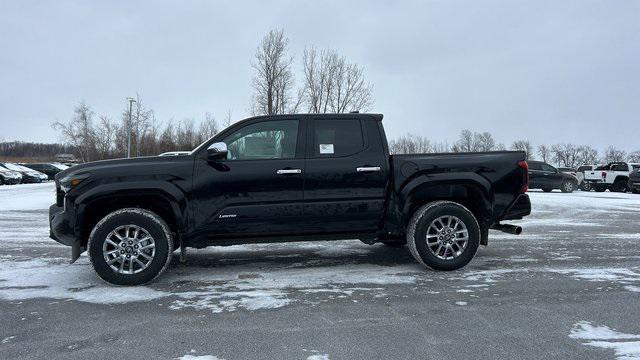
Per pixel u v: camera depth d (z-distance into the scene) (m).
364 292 4.86
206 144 5.37
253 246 7.47
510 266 6.04
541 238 8.41
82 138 39.56
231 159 5.36
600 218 11.86
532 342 3.56
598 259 6.50
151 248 5.10
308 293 4.83
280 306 4.42
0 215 11.88
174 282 5.27
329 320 4.04
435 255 5.66
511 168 5.79
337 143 5.58
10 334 3.73
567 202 16.83
